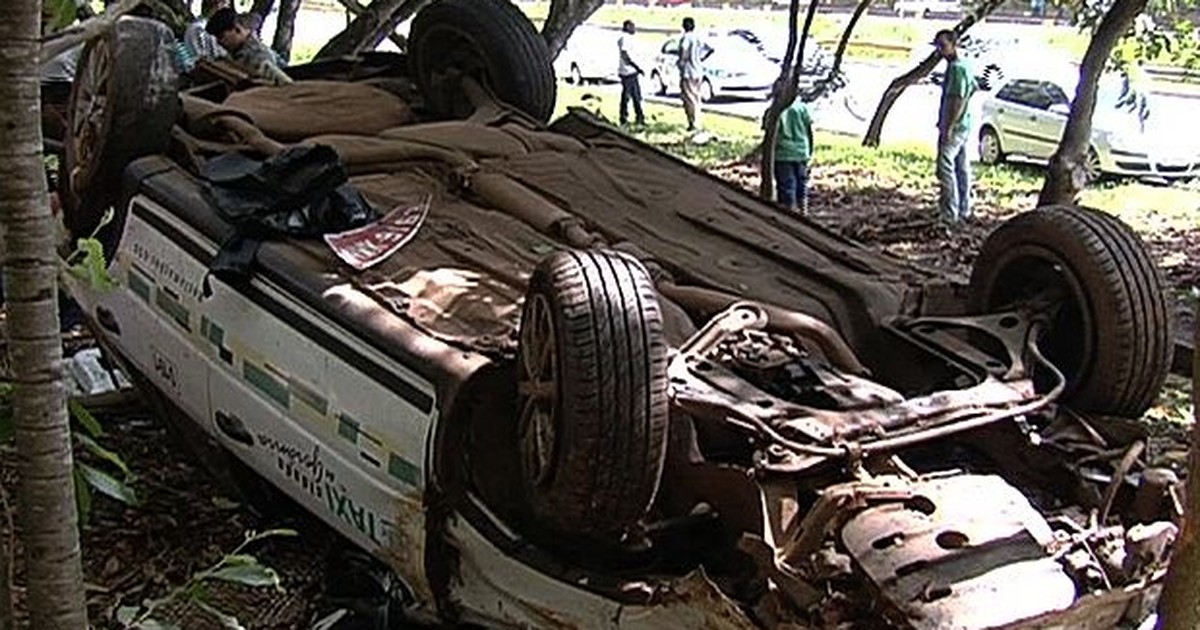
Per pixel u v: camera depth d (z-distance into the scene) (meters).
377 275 5.11
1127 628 3.88
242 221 5.36
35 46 2.10
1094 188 17.83
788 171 13.93
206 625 5.33
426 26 6.98
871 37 33.47
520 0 32.38
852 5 38.75
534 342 4.23
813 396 4.31
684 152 19.77
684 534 4.30
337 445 4.92
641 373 4.00
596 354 3.98
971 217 14.92
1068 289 4.86
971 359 4.66
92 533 6.04
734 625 3.77
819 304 5.00
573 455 4.01
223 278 5.38
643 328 4.04
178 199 5.77
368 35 10.88
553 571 4.28
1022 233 4.98
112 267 6.18
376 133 6.60
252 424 5.40
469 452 4.52
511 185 5.76
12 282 2.16
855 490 3.88
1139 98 18.94
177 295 5.72
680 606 3.94
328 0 33.16
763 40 29.05
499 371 4.48
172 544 5.98
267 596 5.57
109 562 5.82
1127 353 4.70
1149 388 4.77
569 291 4.04
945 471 4.34
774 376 4.40
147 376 6.17
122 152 6.05
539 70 6.81
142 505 6.30
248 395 5.38
